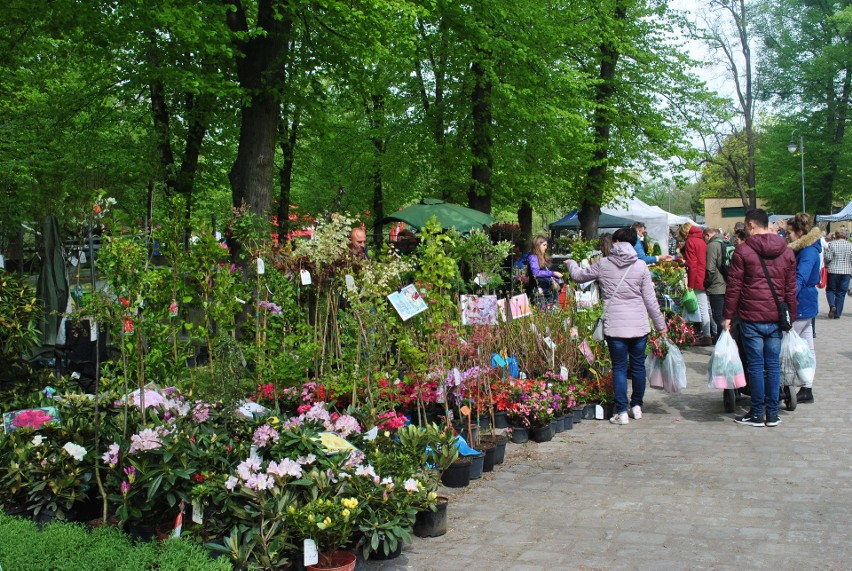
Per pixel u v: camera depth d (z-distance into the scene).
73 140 13.73
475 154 16.84
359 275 6.42
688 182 21.89
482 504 5.18
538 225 46.12
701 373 9.95
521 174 17.17
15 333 5.64
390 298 5.98
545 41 15.44
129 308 4.66
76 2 9.97
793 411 7.59
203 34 9.41
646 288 7.55
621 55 19.58
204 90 10.35
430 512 4.56
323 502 3.94
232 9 10.27
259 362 6.33
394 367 6.64
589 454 6.40
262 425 4.55
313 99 12.09
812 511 4.76
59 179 13.62
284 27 10.61
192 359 8.80
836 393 8.30
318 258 6.48
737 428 7.05
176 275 6.16
